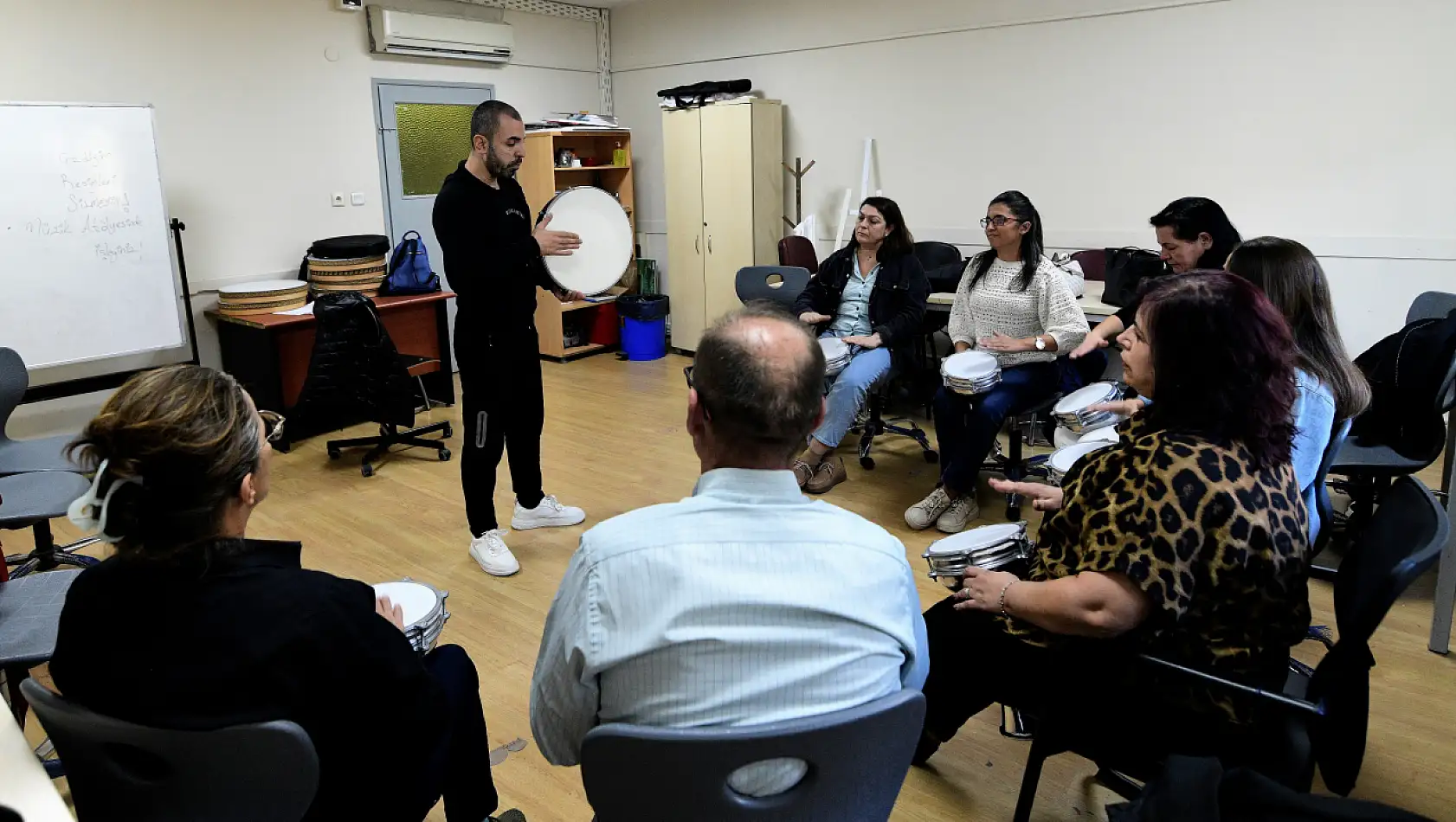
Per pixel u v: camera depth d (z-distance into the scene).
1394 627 2.54
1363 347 4.19
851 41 5.58
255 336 4.54
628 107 6.95
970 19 5.05
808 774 1.00
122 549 1.00
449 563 3.10
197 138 4.73
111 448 0.98
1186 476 1.27
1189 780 1.01
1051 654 1.52
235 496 1.06
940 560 1.79
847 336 3.87
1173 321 1.32
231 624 1.02
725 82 5.85
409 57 5.66
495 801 1.64
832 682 1.00
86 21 4.25
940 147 5.34
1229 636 1.34
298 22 5.08
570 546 3.23
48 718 1.05
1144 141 4.59
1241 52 4.23
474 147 2.76
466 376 2.92
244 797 1.05
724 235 6.04
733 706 0.98
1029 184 5.02
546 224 3.13
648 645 0.97
